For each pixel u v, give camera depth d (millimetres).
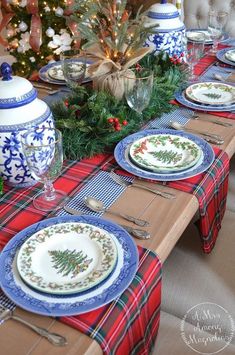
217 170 969
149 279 681
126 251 703
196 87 1365
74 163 1002
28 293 628
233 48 1727
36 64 2264
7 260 694
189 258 1126
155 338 786
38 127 845
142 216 810
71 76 1280
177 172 932
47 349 553
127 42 1118
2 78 853
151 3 3146
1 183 859
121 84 1123
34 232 758
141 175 925
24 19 2199
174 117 1220
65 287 630
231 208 1326
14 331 578
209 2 2254
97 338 569
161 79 1272
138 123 1152
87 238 732
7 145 830
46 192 885
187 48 1681
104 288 632
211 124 1168
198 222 1016
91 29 1089
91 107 1031
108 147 1068
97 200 858
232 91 1332
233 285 1047
